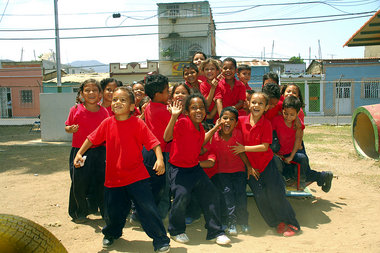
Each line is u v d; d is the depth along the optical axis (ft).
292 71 103.71
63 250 8.81
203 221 15.39
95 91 14.93
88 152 14.44
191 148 12.92
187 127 12.92
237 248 12.11
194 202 14.61
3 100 106.52
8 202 18.13
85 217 15.25
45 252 8.29
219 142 14.46
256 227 14.57
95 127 14.97
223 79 17.17
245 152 14.40
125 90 11.70
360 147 30.55
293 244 12.55
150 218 11.50
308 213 16.39
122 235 13.67
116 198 11.93
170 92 15.48
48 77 108.27
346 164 27.66
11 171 25.98
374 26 47.75
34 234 8.27
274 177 14.11
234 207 13.82
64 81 105.09
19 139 47.29
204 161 14.08
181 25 112.98
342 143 38.96
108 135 11.92
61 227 14.53
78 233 13.84
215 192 13.06
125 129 11.75
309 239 13.08
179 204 12.57
